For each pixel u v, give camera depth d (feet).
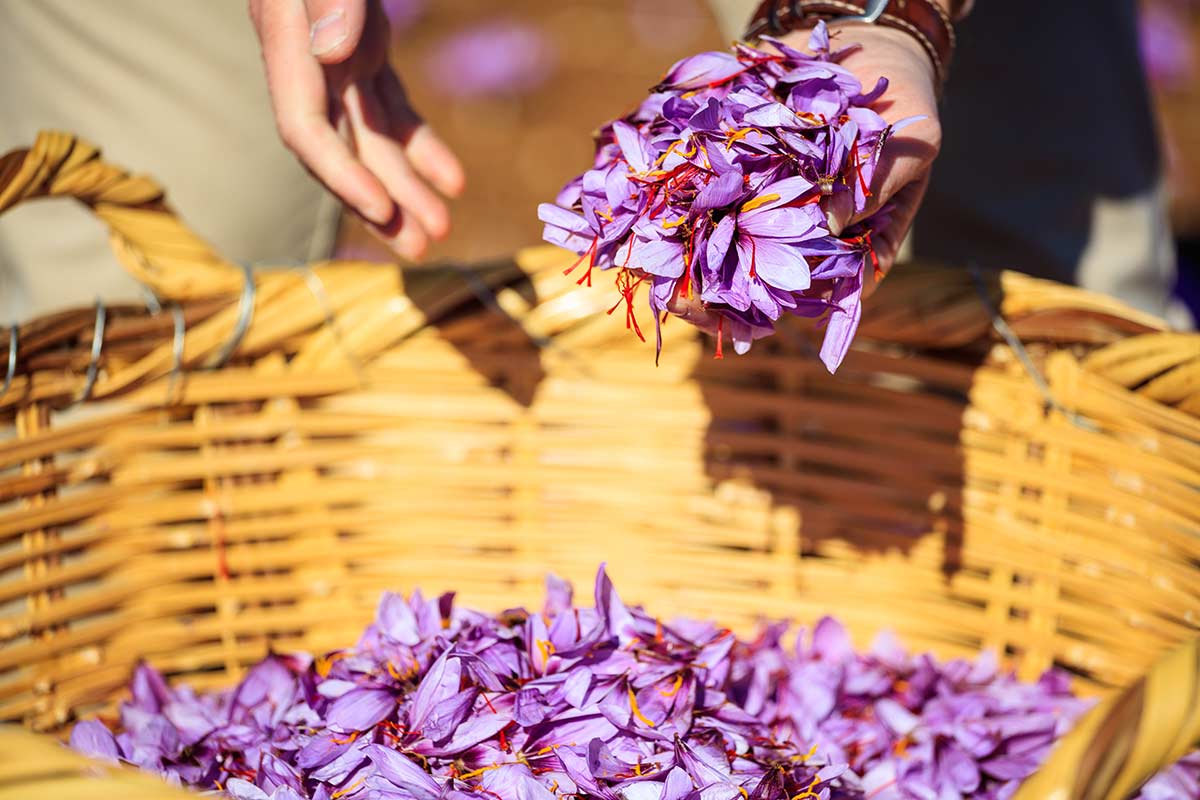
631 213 3.05
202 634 3.99
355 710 3.41
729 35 4.80
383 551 4.10
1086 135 5.13
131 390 3.86
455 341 4.07
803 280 2.95
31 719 3.77
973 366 3.95
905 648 3.96
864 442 4.09
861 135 3.04
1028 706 3.75
